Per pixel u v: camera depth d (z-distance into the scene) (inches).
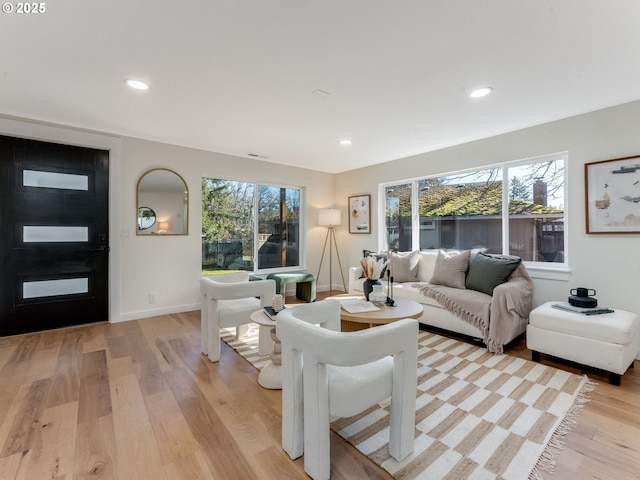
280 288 165.5
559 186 119.3
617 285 102.8
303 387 53.8
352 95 95.3
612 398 75.8
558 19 60.6
